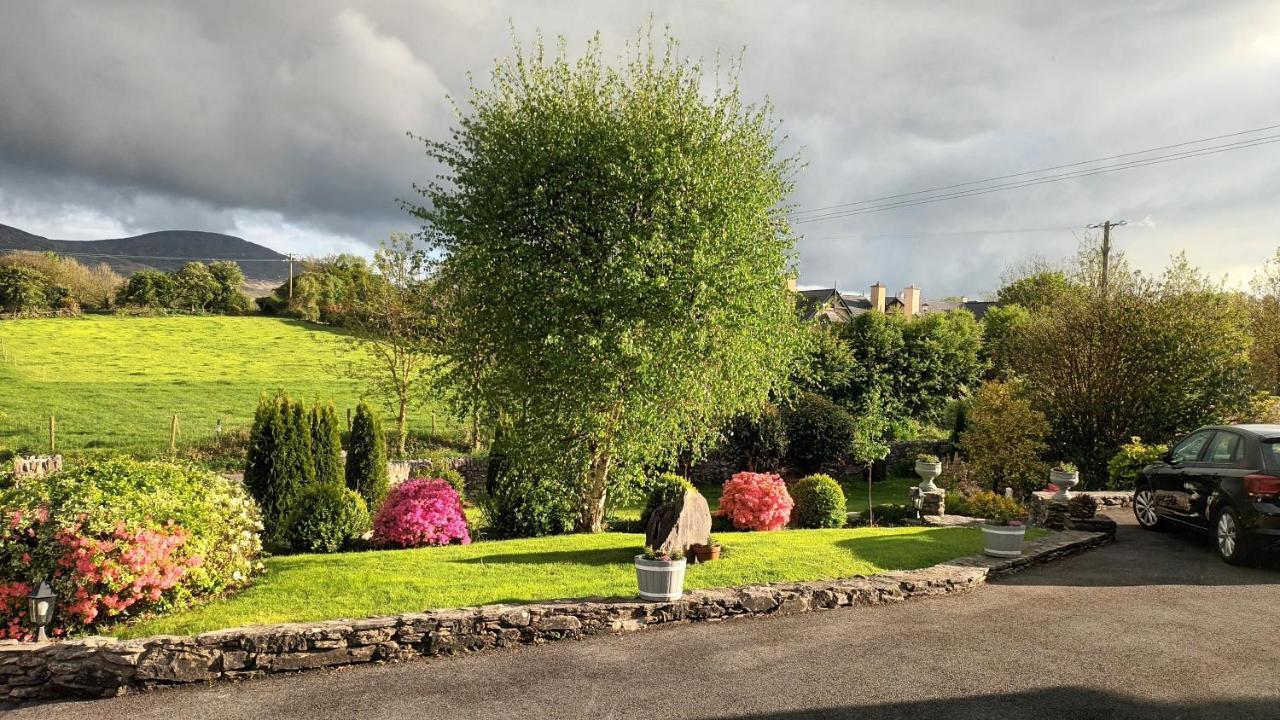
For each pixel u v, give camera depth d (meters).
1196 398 20.58
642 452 13.42
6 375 32.19
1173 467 11.77
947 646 6.63
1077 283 27.41
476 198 13.27
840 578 8.56
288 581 8.49
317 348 44.62
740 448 23.44
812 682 5.81
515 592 7.89
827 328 30.39
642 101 13.15
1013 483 20.64
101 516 7.27
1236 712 5.27
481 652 6.55
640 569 7.39
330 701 5.54
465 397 14.01
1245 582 9.00
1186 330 20.52
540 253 13.00
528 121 13.25
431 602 7.50
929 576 8.57
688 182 12.38
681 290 12.04
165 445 22.58
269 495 13.95
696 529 9.88
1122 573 9.46
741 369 13.54
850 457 25.73
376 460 17.06
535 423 13.41
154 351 40.59
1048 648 6.58
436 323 22.50
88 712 5.44
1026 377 23.44
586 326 12.46
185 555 7.51
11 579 7.01
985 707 5.35
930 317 34.62
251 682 5.95
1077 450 22.06
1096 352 21.59
